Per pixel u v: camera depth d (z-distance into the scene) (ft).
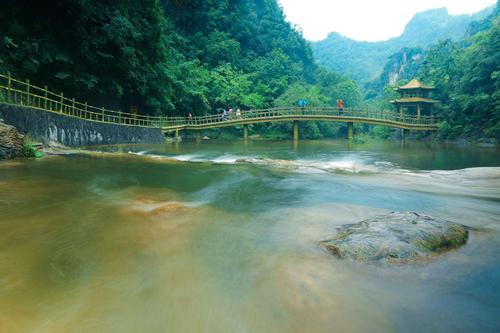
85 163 33.68
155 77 87.30
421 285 9.84
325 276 10.33
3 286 9.46
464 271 10.66
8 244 12.31
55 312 8.45
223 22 185.68
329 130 156.56
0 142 31.19
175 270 10.73
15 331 7.72
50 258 11.32
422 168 39.06
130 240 13.05
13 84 54.24
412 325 8.09
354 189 23.91
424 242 11.93
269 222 15.60
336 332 7.85
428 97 122.01
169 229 14.42
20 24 58.75
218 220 15.85
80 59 67.05
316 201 19.95
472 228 14.83
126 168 32.12
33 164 30.83
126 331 7.91
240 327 8.12
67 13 61.26
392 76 344.08
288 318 8.41
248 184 25.44
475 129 93.86
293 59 232.94
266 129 144.56
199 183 25.68
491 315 8.48
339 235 13.21
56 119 44.60
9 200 18.24
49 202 18.17
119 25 67.26
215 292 9.54
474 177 29.27
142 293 9.42
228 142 94.89
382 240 11.87
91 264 10.98
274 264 11.16
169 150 59.62
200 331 8.00
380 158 50.90
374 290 9.57
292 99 147.95
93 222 15.01
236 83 148.87
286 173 31.30
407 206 19.02
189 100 116.26
